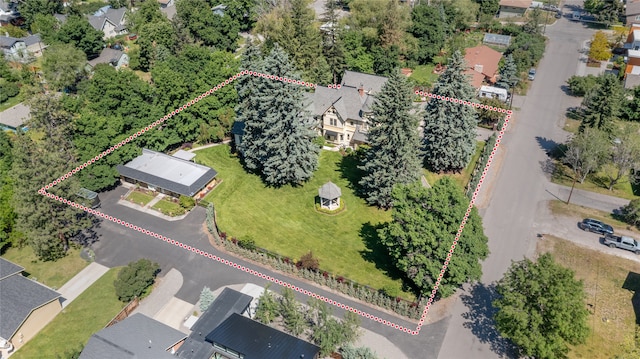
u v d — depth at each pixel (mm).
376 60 109250
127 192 75500
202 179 74438
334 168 80875
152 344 46656
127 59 121562
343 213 70438
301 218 69562
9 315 51188
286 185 76688
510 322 45875
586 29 136625
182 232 67062
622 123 91750
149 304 56094
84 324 54031
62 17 138500
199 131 86000
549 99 101625
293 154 72875
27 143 60250
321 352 48500
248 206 72000
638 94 91938
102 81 76938
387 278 58469
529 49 115500
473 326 52125
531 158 82312
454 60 72688
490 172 78875
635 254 61594
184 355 47000
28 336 52469
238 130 83125
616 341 49844
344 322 49656
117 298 57188
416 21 117875
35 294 53688
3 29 131625
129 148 76938
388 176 68062
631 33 118812
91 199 70812
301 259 59281
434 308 54281
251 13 136500
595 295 55438
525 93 104312
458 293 56188
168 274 60125
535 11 127188
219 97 86875
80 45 116375
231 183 77125
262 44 105750
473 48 116062
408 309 52938
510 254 62062
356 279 58375
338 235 66188
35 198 57750
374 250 63344
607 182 75875
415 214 51781
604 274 58406
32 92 70625
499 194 73688
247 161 77812
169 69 84438
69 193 59969
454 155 76000
